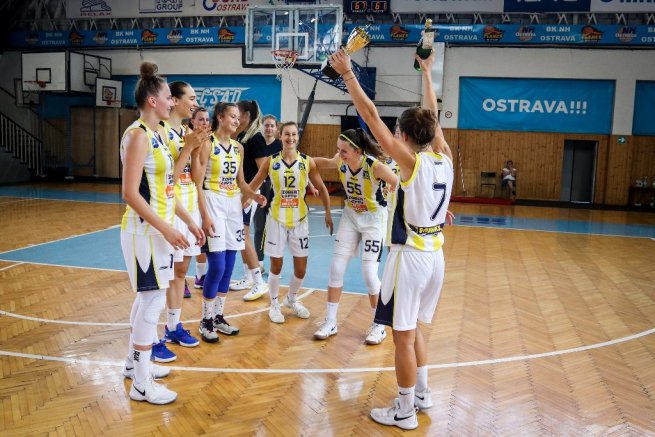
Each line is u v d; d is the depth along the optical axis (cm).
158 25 1825
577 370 384
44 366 369
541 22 1616
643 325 490
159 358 381
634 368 390
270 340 431
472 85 1667
